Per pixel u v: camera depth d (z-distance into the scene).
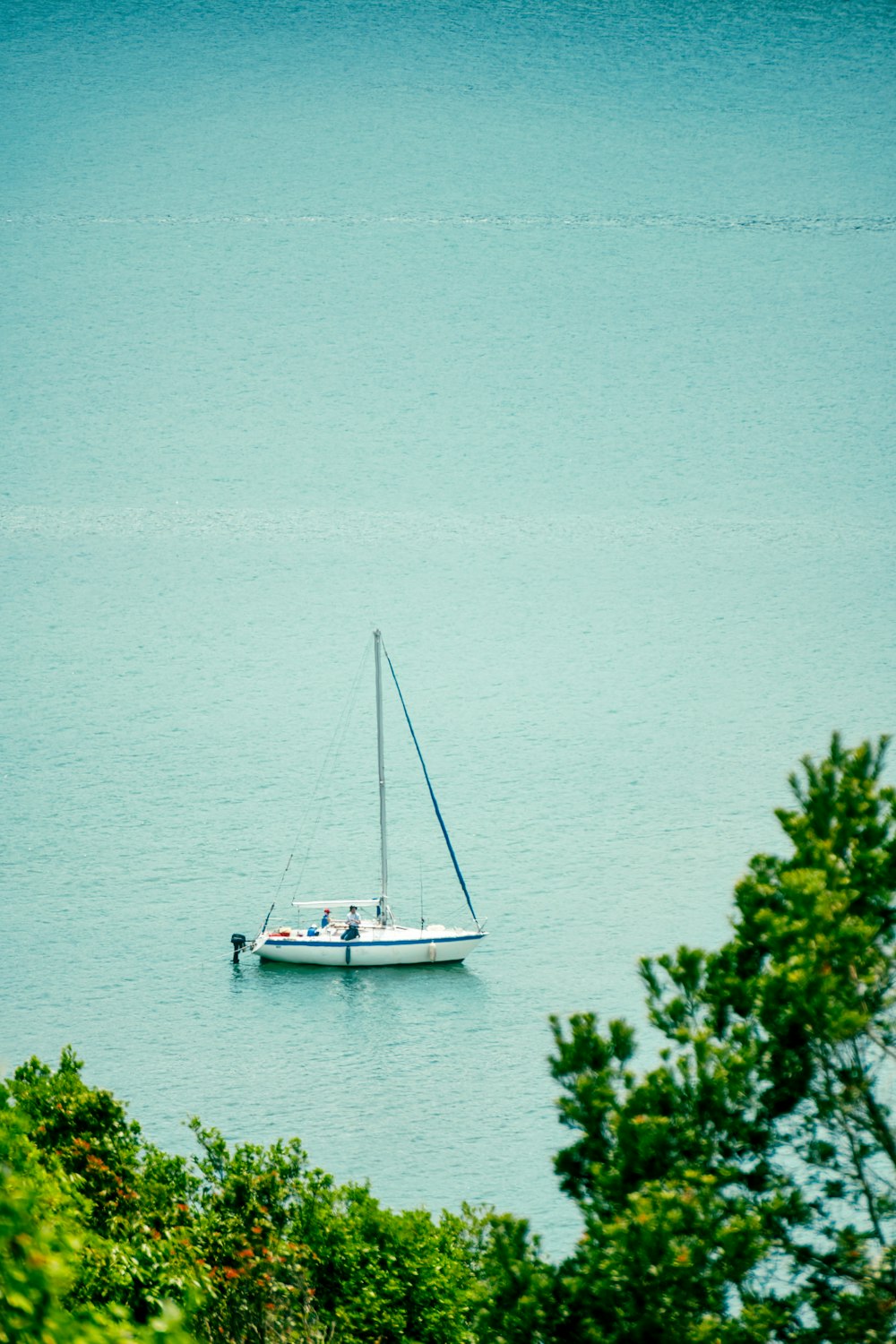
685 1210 53.16
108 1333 30.88
